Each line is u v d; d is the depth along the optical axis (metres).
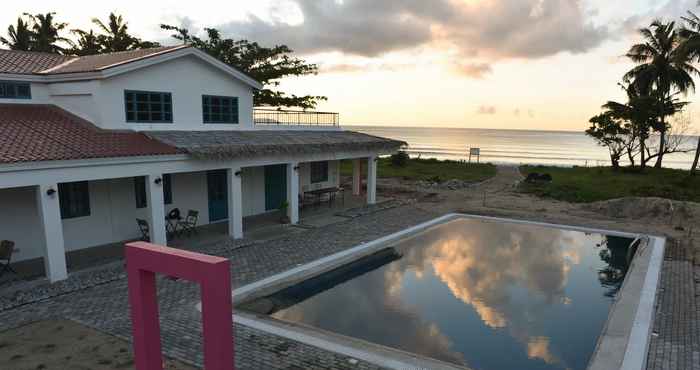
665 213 20.11
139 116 14.97
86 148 11.95
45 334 8.49
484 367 8.16
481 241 16.98
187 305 9.88
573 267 14.12
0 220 12.35
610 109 39.88
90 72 13.67
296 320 10.06
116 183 14.79
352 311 10.63
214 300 5.50
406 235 17.11
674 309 9.81
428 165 42.88
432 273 13.48
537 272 13.62
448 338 9.30
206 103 17.12
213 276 5.45
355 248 14.68
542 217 20.67
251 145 15.70
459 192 28.02
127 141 13.42
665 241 15.92
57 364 7.40
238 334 8.55
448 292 11.96
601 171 37.56
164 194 16.16
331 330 9.56
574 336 9.48
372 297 11.57
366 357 7.72
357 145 20.66
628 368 7.26
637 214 20.72
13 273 11.74
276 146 16.48
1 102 14.23
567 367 8.19
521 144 148.75
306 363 7.48
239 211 15.65
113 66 13.74
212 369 5.70
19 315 9.34
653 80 37.50
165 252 5.91
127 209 15.17
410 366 7.45
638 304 9.91
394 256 15.14
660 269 12.51
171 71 15.73
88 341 8.21
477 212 21.70
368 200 22.95
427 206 23.22
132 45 37.19
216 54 30.23
